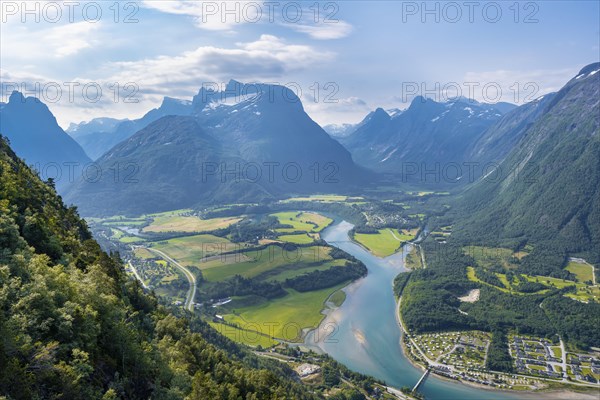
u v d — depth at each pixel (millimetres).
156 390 87000
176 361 119812
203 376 109312
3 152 168000
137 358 88250
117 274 145500
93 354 78125
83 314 78562
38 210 133500
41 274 83375
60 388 64062
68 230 147375
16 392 57438
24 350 62781
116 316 93438
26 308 72188
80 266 122750
